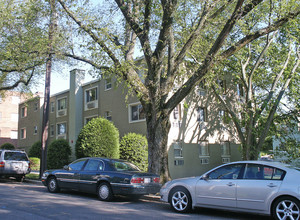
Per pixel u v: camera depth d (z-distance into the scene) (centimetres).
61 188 1151
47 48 1352
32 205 862
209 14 1245
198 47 1376
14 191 1172
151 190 988
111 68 1110
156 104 1149
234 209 736
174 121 1856
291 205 652
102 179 1002
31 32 1350
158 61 1131
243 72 1502
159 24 1234
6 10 1367
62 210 797
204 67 1055
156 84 1141
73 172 1102
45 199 981
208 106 2117
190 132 1953
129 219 711
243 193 722
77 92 2550
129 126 2034
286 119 1480
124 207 889
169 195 851
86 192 1066
